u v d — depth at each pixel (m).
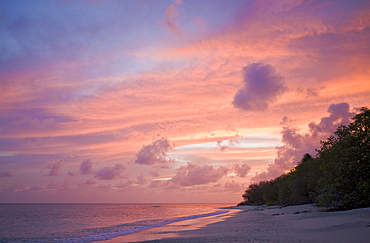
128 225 49.59
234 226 34.62
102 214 107.00
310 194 69.31
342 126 40.38
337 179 38.66
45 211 143.50
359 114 39.44
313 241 18.03
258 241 19.59
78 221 67.94
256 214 60.94
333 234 20.17
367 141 37.16
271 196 110.38
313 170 64.38
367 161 36.97
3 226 56.38
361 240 17.12
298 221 32.12
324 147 42.06
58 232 41.75
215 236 25.17
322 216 34.19
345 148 38.56
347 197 38.03
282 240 19.38
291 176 81.56
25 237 36.34
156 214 101.19
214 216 66.44
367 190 35.94
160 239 26.12
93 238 31.50
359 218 26.81
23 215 101.94
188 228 37.16
